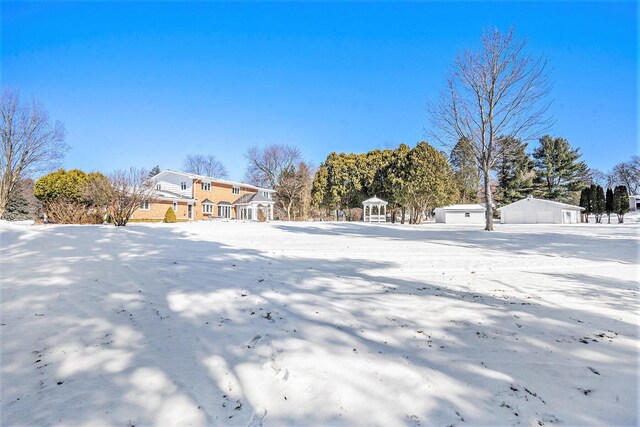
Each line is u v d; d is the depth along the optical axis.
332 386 2.06
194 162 58.66
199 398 1.96
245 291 4.10
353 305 3.63
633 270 5.77
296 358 2.40
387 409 1.85
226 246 8.40
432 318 3.25
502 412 1.83
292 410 1.85
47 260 5.41
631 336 2.85
